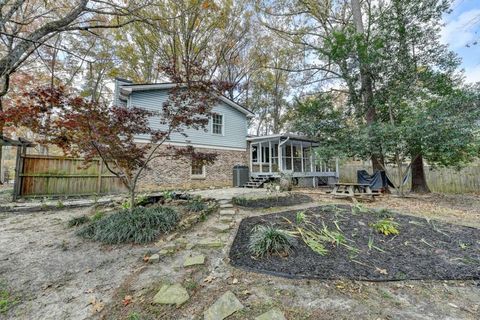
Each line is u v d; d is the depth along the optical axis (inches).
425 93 308.7
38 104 137.0
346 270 99.1
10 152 795.4
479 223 167.9
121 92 377.4
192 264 108.9
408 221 163.8
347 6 417.1
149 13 466.6
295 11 424.8
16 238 145.9
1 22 187.0
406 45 305.0
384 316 70.5
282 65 636.7
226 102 492.7
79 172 303.3
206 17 546.6
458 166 317.4
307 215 179.2
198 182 432.5
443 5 277.4
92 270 104.7
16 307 78.3
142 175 366.0
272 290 86.0
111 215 169.8
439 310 73.6
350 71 348.5
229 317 71.1
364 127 325.1
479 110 235.9
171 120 185.9
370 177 326.0
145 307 77.8
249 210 212.2
